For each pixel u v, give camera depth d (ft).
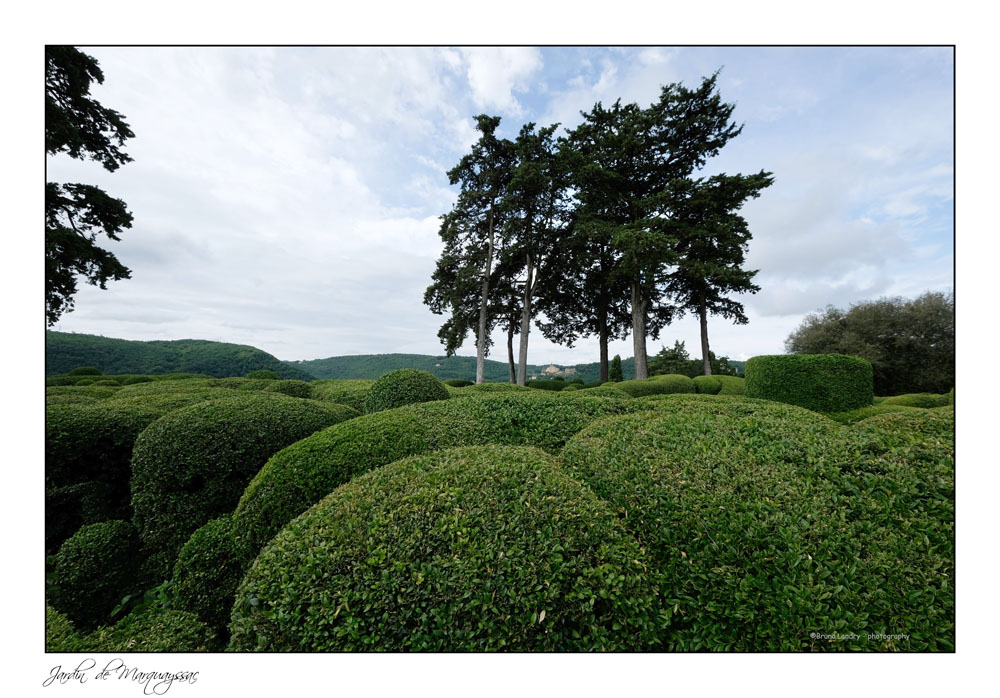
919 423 9.51
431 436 13.61
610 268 71.72
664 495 8.33
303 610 6.56
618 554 7.02
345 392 27.76
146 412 16.61
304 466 11.14
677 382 46.03
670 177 63.46
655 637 6.45
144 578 12.26
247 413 14.48
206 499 13.07
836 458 8.46
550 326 84.64
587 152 67.05
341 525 7.61
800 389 30.99
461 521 7.34
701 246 61.82
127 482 15.78
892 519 6.89
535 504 7.75
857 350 57.62
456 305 68.18
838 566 6.43
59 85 36.94
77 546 11.69
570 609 6.40
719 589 6.78
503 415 15.34
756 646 6.34
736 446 9.61
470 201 67.41
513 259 72.79
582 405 16.19
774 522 7.20
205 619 10.00
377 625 6.38
